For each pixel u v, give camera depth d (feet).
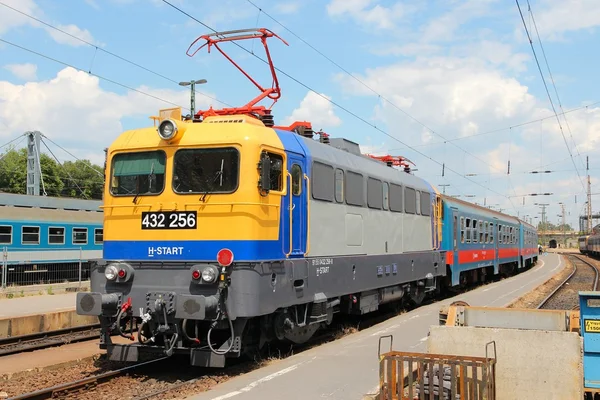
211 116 33.63
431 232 59.88
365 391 25.07
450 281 70.49
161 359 34.14
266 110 35.27
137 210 31.48
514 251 115.55
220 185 30.04
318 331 43.62
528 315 25.66
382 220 46.96
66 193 226.99
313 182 35.86
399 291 51.60
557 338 22.35
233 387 26.18
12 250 87.20
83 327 47.93
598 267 153.48
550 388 22.31
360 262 42.11
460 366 20.38
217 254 29.27
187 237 30.19
